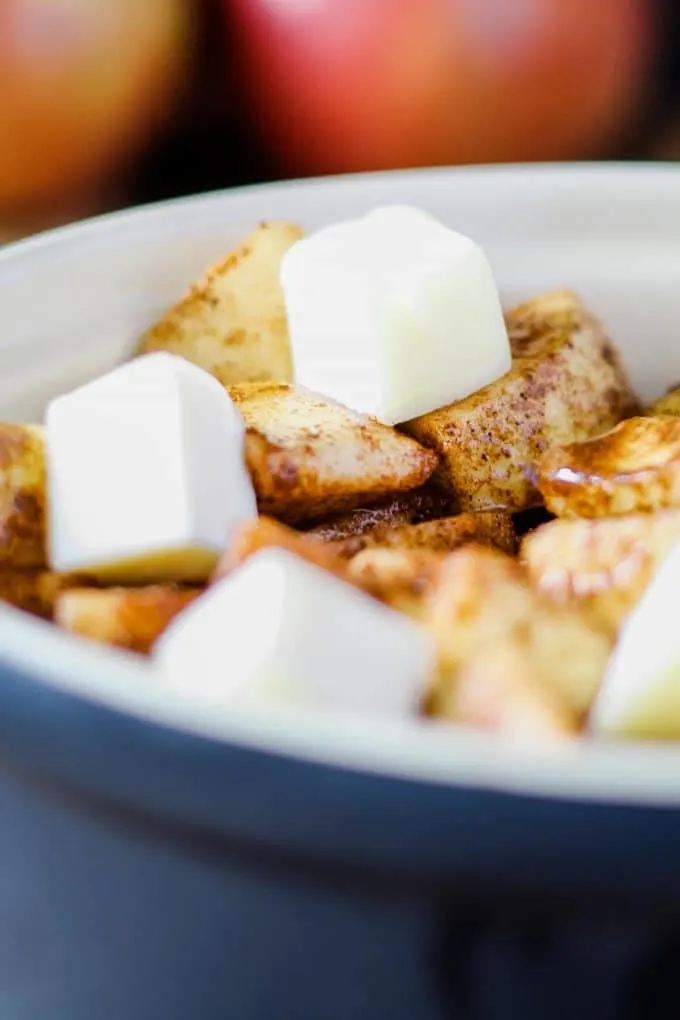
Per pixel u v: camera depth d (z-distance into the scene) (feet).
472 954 0.68
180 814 0.67
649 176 1.01
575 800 0.64
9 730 0.68
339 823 0.65
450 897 0.66
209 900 0.69
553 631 0.75
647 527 0.79
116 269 0.96
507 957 0.68
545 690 0.72
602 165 1.02
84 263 0.95
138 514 0.80
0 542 0.82
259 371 0.93
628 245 1.01
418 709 0.73
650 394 1.02
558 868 0.65
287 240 0.95
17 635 0.68
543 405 0.91
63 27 1.11
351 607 0.73
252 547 0.76
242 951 0.69
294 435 0.84
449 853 0.65
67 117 1.13
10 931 0.71
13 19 1.09
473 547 0.80
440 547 0.84
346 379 0.89
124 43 1.13
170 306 0.98
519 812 0.64
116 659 0.67
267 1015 0.70
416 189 1.01
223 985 0.70
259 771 0.65
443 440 0.88
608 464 0.85
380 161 1.18
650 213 1.01
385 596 0.76
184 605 0.76
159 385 0.81
